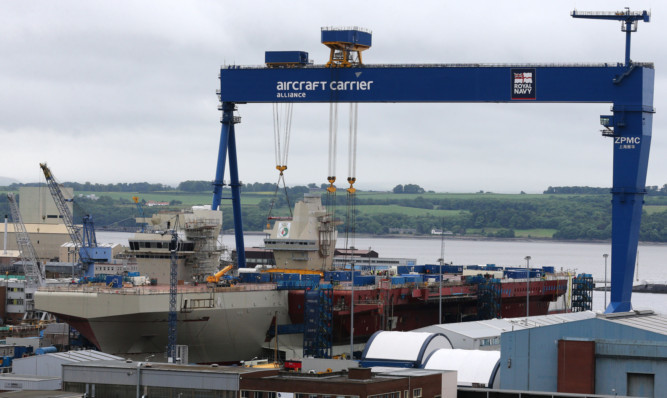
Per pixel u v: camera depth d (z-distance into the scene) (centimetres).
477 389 15362
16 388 16812
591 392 16212
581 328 17025
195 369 14925
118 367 15012
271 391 14150
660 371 15962
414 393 14562
